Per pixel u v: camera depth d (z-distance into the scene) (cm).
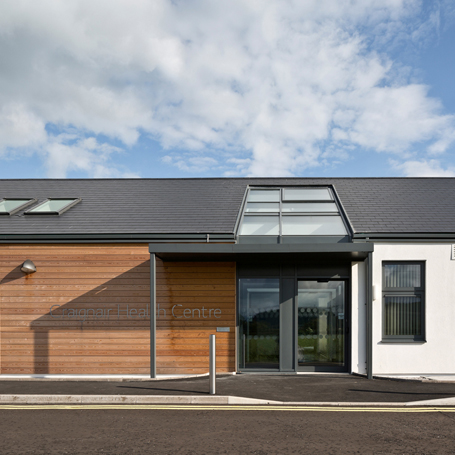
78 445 493
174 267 981
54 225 1027
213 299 973
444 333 930
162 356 962
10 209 1139
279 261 973
